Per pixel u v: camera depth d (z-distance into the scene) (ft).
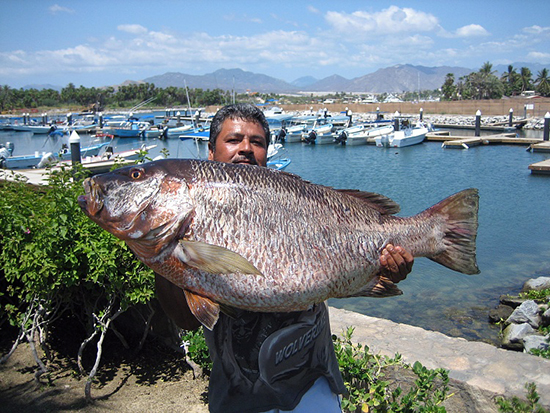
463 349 15.14
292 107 273.54
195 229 5.93
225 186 6.08
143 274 15.80
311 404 6.76
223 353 6.68
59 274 15.66
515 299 30.81
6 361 17.53
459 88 393.91
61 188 16.99
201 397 15.60
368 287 6.91
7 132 206.08
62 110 410.11
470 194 7.59
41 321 17.71
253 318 6.54
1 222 16.33
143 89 460.14
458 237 7.57
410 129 139.95
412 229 7.26
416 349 15.26
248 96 443.73
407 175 87.35
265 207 6.15
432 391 13.66
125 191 5.99
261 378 6.52
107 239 15.58
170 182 6.01
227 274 5.80
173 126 180.65
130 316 19.31
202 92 460.55
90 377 15.42
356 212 6.87
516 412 11.64
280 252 6.08
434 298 32.68
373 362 13.82
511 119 159.94
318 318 6.84
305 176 90.22
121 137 162.81
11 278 16.74
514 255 41.22
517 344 25.41
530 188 71.15
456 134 154.71
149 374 17.08
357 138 135.74
